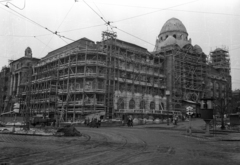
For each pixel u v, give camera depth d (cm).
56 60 6400
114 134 2400
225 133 2714
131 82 6606
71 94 5822
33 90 6806
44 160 998
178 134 2580
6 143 1525
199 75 8100
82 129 3281
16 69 8088
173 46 7600
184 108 7231
